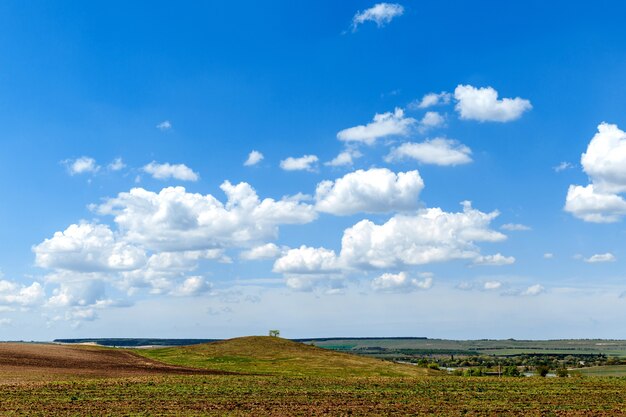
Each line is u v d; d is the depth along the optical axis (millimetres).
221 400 54188
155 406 49844
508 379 81188
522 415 48531
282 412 48281
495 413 49406
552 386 70812
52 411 46406
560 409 51875
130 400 52906
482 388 67875
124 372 81938
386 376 89688
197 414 46125
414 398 57969
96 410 47250
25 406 48562
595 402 56500
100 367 87750
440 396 59906
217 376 78812
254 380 73750
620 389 67688
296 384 69625
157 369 89375
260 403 52969
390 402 54938
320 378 80062
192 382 68938
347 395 59562
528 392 64062
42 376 71750
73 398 53156
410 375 95750
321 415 47000
